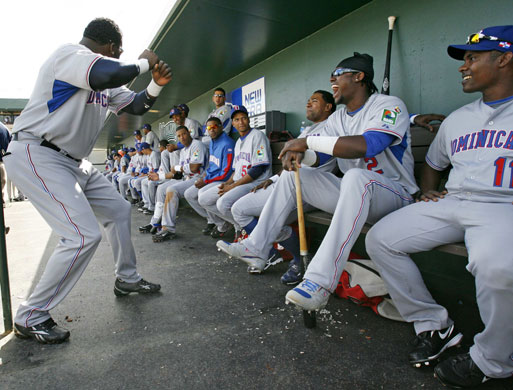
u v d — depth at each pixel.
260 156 3.37
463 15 2.19
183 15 3.11
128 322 1.97
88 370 1.53
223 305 2.16
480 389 1.36
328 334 1.78
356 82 2.03
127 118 8.72
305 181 2.12
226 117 4.84
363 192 1.66
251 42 3.72
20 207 7.93
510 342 1.23
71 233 1.77
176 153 5.93
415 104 2.54
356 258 2.36
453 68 2.28
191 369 1.51
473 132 1.62
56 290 1.78
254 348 1.66
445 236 1.56
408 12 2.52
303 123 3.69
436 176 1.92
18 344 1.76
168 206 3.98
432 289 2.39
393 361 1.54
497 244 1.24
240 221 2.83
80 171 1.97
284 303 2.16
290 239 2.38
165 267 2.95
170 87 5.66
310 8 2.94
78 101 1.78
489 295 1.23
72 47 1.73
